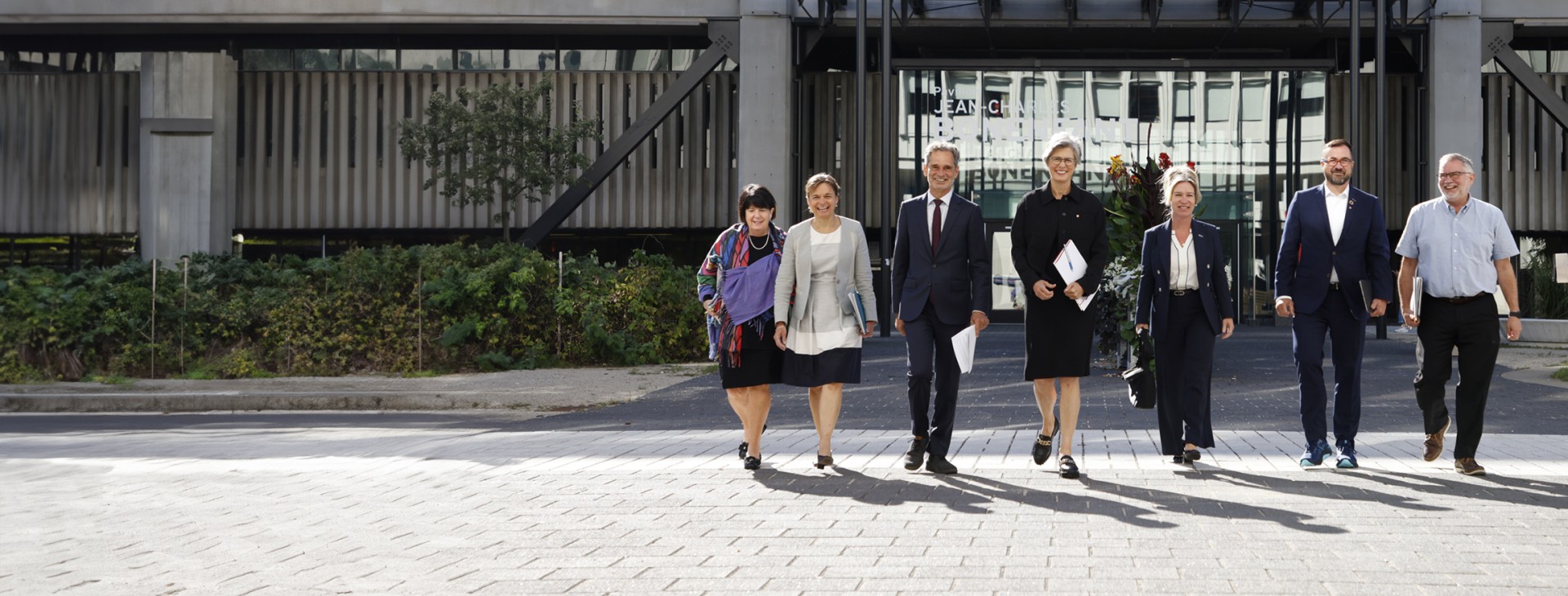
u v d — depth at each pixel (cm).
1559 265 2292
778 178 3027
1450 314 689
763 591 407
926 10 3003
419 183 3353
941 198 712
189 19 3078
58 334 1697
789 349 726
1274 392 1307
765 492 636
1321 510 562
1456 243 685
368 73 3350
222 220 3225
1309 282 712
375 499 623
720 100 3341
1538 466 713
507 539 507
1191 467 721
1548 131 3259
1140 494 617
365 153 3353
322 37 3350
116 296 1725
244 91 3353
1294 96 3048
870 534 512
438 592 408
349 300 1756
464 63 3344
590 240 3425
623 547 487
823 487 652
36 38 3366
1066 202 699
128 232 3338
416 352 1736
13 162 3369
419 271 1766
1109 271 1436
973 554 467
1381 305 701
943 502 597
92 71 3362
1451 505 575
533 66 3325
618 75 3303
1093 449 816
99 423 1199
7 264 3416
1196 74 3058
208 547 493
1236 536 500
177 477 717
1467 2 2944
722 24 3058
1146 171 1413
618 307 1827
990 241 3095
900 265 716
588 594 405
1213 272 723
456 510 584
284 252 3409
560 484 672
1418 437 874
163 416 1287
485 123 2945
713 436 941
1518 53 3228
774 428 1017
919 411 710
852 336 725
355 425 1145
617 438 927
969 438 898
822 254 724
